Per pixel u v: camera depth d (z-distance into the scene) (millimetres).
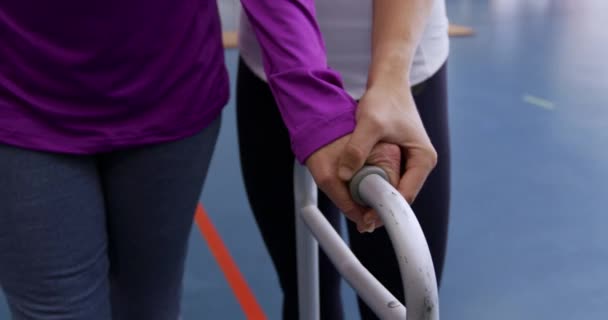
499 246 2287
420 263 511
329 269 1177
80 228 843
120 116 833
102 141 827
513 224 2428
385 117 601
